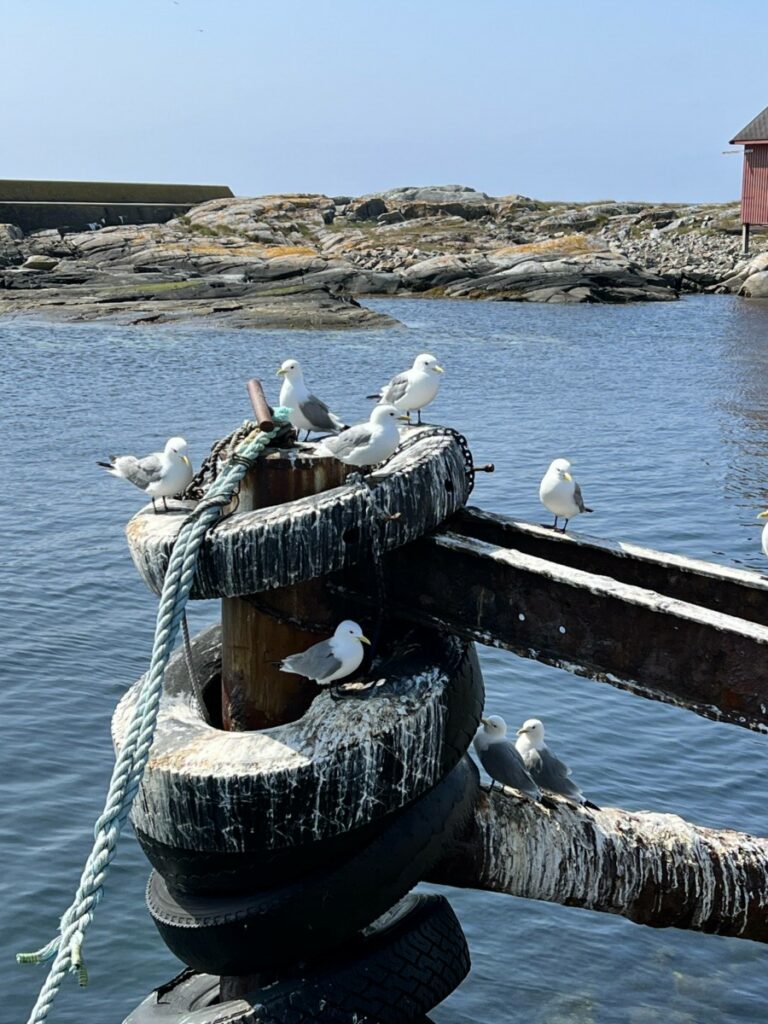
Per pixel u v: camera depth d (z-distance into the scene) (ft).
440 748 19.20
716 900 22.02
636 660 18.61
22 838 40.65
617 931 38.09
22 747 46.98
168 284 255.50
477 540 20.08
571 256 300.61
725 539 78.28
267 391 138.41
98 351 178.60
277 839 18.25
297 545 19.16
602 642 18.83
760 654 17.61
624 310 255.70
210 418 119.75
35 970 34.73
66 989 34.04
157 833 18.93
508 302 277.03
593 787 44.78
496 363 167.84
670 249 343.67
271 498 21.61
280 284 250.16
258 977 20.08
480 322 228.63
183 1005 22.38
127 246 336.08
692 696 18.21
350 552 19.33
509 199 435.53
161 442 106.52
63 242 347.97
